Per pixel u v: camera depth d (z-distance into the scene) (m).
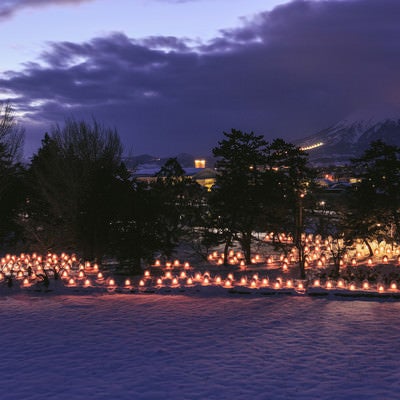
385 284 21.53
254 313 17.02
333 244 33.06
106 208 29.94
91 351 12.97
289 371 11.29
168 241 31.38
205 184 78.50
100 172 31.66
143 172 76.94
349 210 31.31
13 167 38.91
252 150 30.28
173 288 21.45
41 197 35.88
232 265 31.16
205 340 13.83
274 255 35.84
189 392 10.12
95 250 31.08
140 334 14.56
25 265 30.83
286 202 30.47
